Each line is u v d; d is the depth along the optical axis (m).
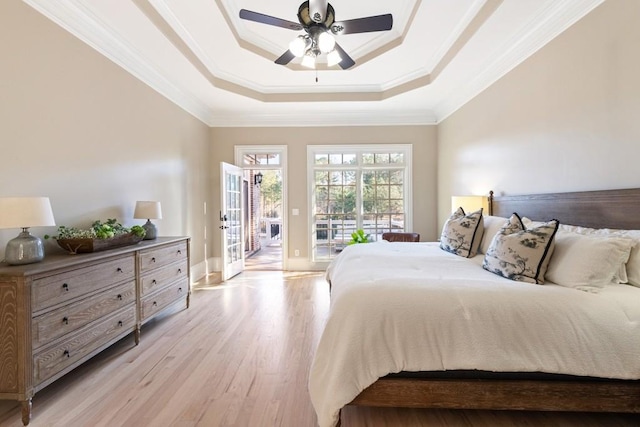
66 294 1.88
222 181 4.64
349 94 4.61
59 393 1.88
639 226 1.79
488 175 3.55
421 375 1.55
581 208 2.19
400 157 5.35
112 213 2.94
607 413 1.67
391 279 1.77
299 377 2.04
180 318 3.11
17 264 1.76
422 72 3.98
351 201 5.41
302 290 4.11
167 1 2.59
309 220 5.32
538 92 2.69
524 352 1.46
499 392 1.52
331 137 5.27
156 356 2.33
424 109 5.06
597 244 1.66
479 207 3.43
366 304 1.57
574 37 2.29
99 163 2.77
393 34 3.31
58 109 2.35
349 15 3.04
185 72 3.59
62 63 2.38
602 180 2.07
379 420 1.64
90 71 2.66
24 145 2.09
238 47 3.35
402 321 1.52
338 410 1.44
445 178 4.87
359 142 5.26
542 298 1.53
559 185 2.46
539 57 2.67
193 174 4.65
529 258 1.82
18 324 1.62
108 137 2.88
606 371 1.43
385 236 4.65
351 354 1.49
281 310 3.32
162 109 3.81
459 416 1.67
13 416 1.68
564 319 1.47
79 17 2.46
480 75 3.58
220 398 1.82
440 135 5.06
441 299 1.56
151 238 3.17
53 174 2.31
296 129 5.29
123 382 1.99
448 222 2.99
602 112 2.06
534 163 2.75
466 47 2.99
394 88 4.40
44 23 2.22
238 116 5.21
